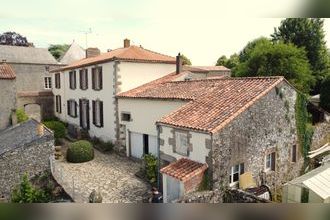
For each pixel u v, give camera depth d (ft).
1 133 68.33
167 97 48.06
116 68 61.11
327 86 66.03
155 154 52.60
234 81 46.01
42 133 46.21
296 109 44.91
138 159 57.06
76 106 81.05
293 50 76.54
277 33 90.38
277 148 41.81
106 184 44.62
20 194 38.11
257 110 38.34
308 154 48.01
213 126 34.12
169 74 68.44
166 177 36.27
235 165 36.11
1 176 41.70
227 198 33.63
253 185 37.37
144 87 61.00
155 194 36.70
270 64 76.95
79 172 50.37
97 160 57.36
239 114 35.91
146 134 54.39
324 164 40.40
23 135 53.36
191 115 39.42
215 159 33.42
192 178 32.81
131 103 57.36
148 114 53.21
